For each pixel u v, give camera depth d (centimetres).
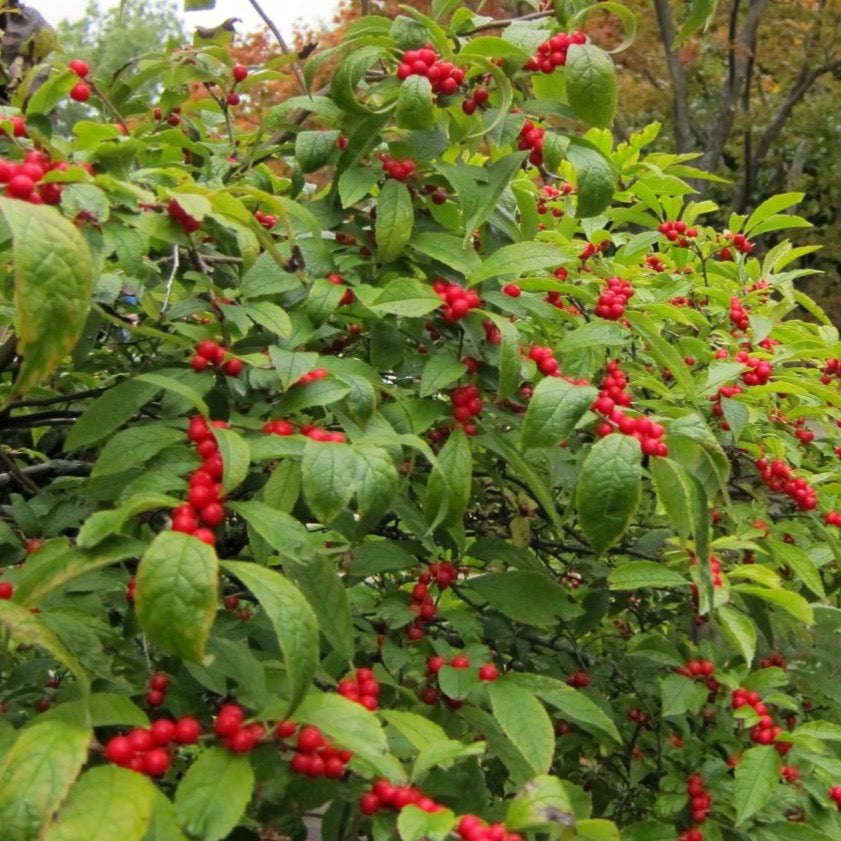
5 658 221
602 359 270
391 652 228
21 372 151
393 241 232
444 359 223
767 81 1539
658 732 296
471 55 233
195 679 216
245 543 248
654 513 340
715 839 273
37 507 251
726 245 425
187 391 183
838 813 291
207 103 330
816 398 359
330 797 200
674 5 1279
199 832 152
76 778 151
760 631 328
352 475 176
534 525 324
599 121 240
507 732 200
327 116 256
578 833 163
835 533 329
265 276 227
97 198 185
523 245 226
